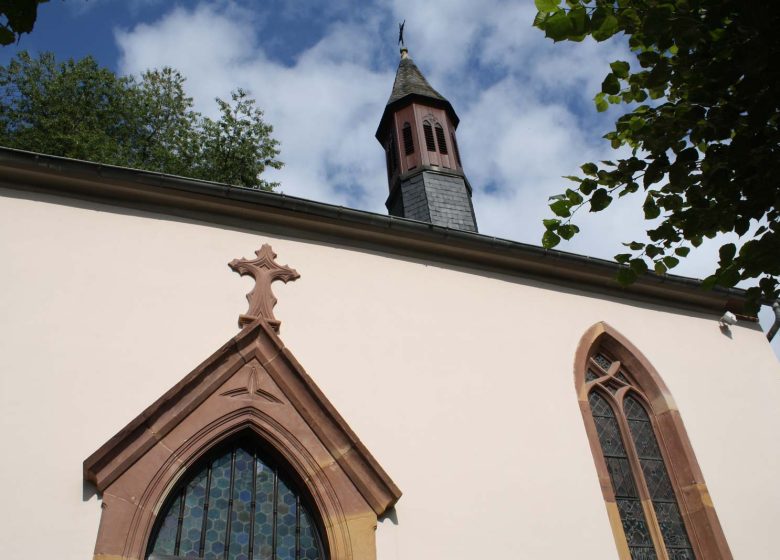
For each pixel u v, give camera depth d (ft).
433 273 28.43
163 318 22.86
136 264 23.71
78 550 17.92
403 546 21.15
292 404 22.22
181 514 19.99
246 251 25.67
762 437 29.71
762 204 17.95
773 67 16.33
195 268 24.44
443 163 45.34
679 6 16.60
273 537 20.56
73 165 24.02
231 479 21.07
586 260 30.60
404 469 22.76
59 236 23.32
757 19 15.75
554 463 25.07
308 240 27.07
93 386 20.74
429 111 48.21
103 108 55.83
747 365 32.22
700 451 28.02
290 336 24.11
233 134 59.41
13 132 52.60
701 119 18.07
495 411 25.43
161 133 57.52
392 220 27.68
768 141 17.47
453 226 41.32
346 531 20.52
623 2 17.48
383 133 50.31
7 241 22.59
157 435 20.12
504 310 28.60
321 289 25.77
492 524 22.74
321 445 21.77
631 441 27.58
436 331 26.66
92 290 22.57
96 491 18.92
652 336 31.04
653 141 18.57
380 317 26.03
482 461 24.00
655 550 25.34
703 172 18.65
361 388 23.91
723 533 25.96
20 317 21.24
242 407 21.59
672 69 17.65
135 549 18.31
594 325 29.99
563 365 27.99
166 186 25.12
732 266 18.88
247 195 25.99
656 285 32.19
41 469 18.85
